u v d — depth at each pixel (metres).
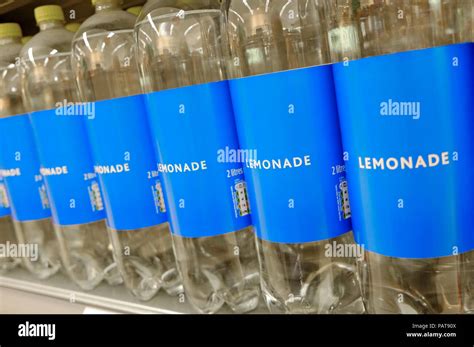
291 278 0.73
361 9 0.69
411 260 0.62
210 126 0.65
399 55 0.47
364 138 0.51
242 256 0.81
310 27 0.74
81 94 0.96
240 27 0.77
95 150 0.77
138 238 0.89
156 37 0.85
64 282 0.96
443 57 0.46
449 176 0.48
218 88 0.65
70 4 1.09
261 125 0.58
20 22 1.23
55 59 1.04
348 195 0.60
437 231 0.49
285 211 0.59
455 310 0.60
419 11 0.66
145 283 0.86
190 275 0.79
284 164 0.58
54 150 0.86
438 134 0.47
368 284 0.62
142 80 0.86
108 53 0.94
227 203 0.66
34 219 1.00
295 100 0.57
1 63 1.10
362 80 0.50
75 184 0.87
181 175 0.66
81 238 1.04
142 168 0.75
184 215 0.67
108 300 0.82
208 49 0.82
